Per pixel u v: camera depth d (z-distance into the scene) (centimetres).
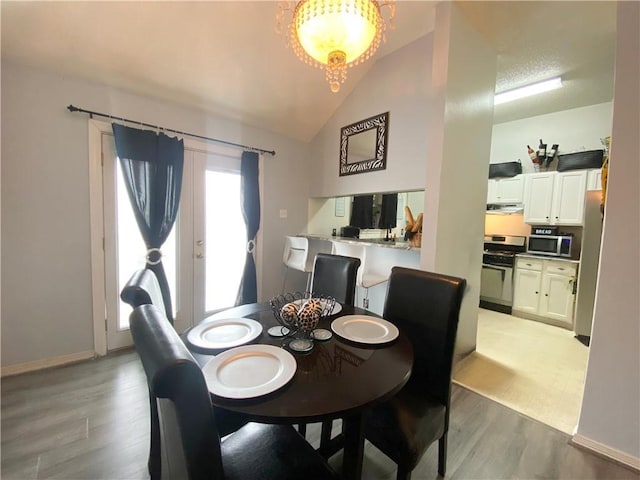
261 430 107
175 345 64
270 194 348
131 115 245
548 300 347
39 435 155
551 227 371
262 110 308
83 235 229
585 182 334
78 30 193
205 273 303
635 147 140
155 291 130
